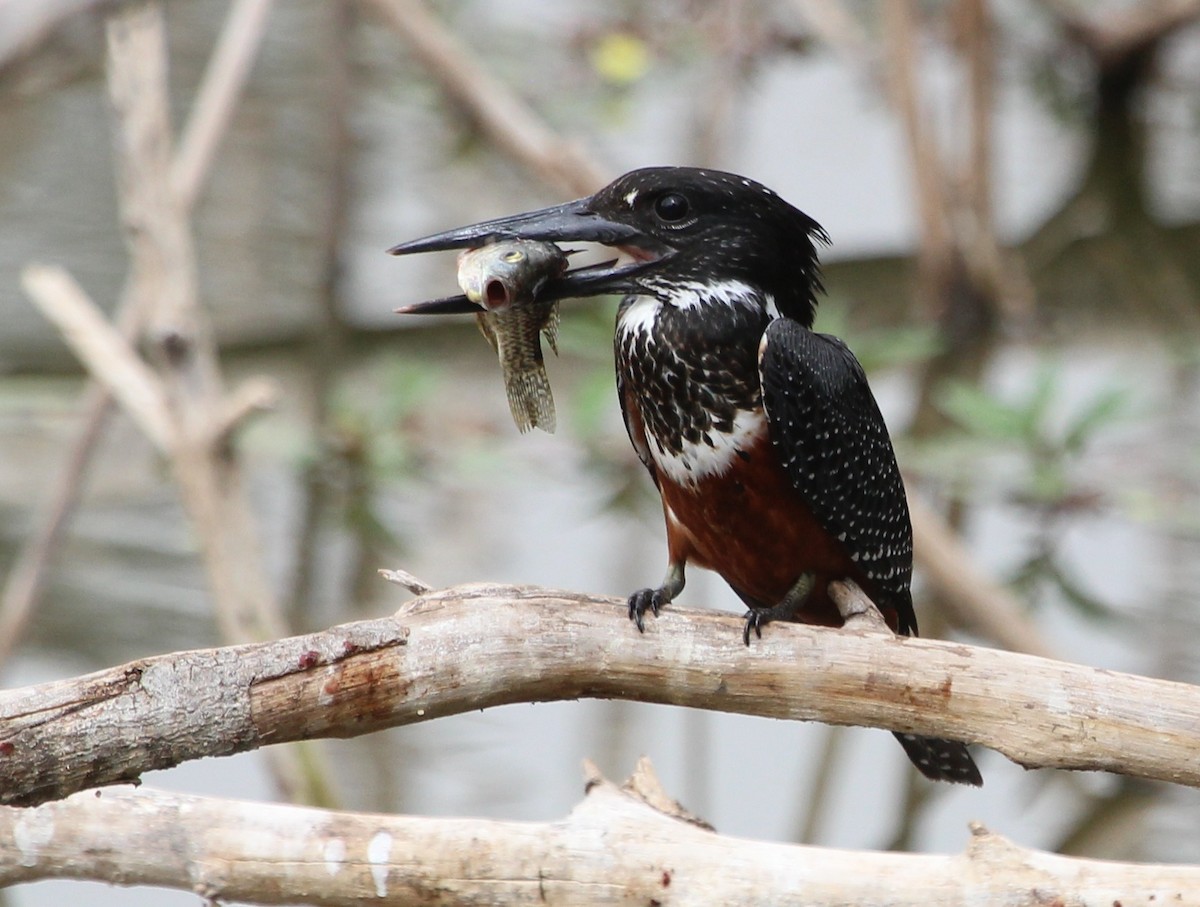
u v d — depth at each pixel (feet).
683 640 19.19
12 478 42.73
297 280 51.29
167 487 42.22
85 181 55.42
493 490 41.98
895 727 19.42
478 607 18.56
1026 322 50.29
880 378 48.96
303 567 38.88
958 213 49.93
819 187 56.29
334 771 32.37
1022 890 17.48
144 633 36.17
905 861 17.83
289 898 18.65
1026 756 18.98
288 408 44.98
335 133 51.06
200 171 37.96
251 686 17.20
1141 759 18.72
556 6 63.21
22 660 35.22
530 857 18.16
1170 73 61.72
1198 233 55.98
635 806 18.62
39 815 18.88
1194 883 17.31
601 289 23.31
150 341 36.35
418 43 46.98
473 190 54.85
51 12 36.40
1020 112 62.44
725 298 23.54
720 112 53.67
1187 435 43.62
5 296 49.67
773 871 17.84
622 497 42.09
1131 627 36.58
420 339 48.83
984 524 40.98
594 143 56.29
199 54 61.67
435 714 18.37
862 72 56.80
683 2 58.85
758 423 23.25
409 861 18.35
